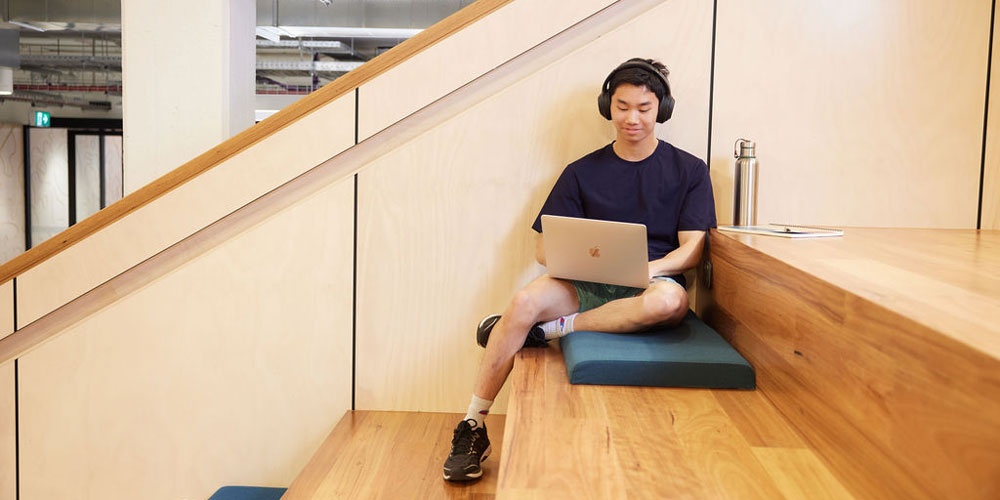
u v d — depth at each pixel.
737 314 1.91
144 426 2.43
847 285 1.25
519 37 2.34
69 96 10.39
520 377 1.82
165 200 2.40
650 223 2.21
